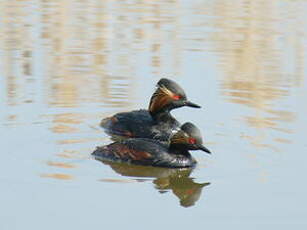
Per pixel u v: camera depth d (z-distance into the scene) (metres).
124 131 16.11
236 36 23.23
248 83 18.98
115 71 19.67
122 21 24.75
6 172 13.09
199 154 14.57
